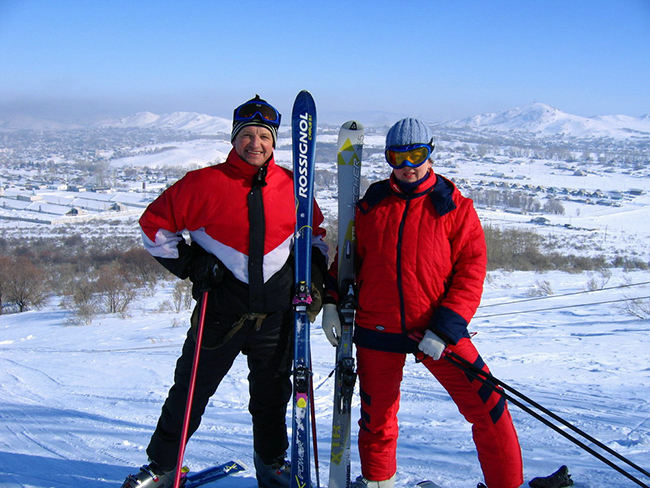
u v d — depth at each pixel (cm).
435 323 184
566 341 775
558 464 242
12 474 245
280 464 219
